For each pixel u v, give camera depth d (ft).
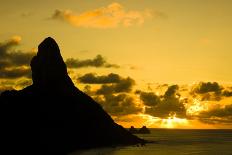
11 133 424.05
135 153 440.04
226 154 464.24
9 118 455.22
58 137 459.32
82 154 410.31
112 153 429.38
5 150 384.27
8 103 491.31
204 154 461.37
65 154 411.34
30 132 439.22
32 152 393.70
